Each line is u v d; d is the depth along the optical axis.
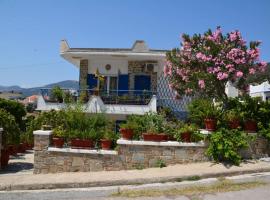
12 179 10.60
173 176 9.98
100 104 22.62
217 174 10.21
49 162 12.13
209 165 11.02
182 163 11.40
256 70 13.83
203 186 9.52
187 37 14.77
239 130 12.03
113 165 11.66
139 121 12.37
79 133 12.18
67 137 12.37
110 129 12.93
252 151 11.93
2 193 9.65
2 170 14.52
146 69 24.95
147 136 11.59
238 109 12.59
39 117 21.14
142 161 11.52
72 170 11.94
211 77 13.57
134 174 10.51
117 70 25.39
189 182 9.74
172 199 8.70
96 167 11.77
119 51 23.92
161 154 11.48
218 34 14.07
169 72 16.09
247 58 13.56
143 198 8.83
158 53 23.67
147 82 25.00
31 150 22.78
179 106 23.22
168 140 11.73
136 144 11.55
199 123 12.53
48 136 12.20
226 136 11.42
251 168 10.61
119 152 11.65
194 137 11.60
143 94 23.31
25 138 21.52
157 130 11.83
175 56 15.91
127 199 8.82
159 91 24.36
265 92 28.12
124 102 23.00
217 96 13.75
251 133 12.09
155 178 9.94
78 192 9.45
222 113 12.23
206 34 14.42
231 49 13.57
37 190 9.84
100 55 24.30
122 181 9.93
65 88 23.97
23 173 13.34
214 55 13.80
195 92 15.16
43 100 23.50
